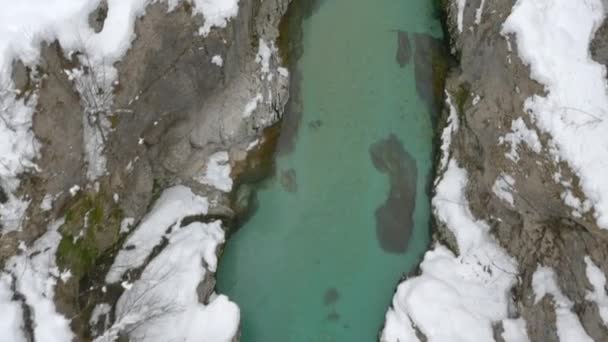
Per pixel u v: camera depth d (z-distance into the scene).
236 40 12.95
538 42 11.20
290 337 12.87
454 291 12.23
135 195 12.27
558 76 10.88
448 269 12.59
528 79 11.26
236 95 13.45
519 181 11.47
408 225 13.59
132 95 11.16
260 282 13.23
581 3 11.34
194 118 13.01
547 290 11.33
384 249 13.45
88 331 10.82
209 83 12.77
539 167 10.98
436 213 13.27
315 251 13.47
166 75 11.76
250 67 13.73
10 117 9.39
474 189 12.79
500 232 12.43
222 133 13.32
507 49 11.76
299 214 13.70
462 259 12.63
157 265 12.23
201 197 13.30
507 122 11.73
